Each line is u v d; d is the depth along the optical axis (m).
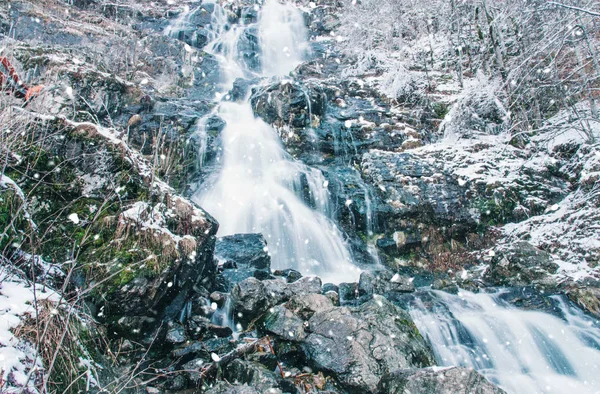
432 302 5.32
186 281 3.86
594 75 9.49
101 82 10.00
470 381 3.00
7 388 1.95
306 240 7.50
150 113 10.41
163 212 3.93
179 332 3.62
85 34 14.80
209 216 4.50
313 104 10.95
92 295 3.22
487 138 10.78
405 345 3.88
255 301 4.30
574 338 4.78
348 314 4.03
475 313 5.18
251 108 11.73
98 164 3.87
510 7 12.14
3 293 2.54
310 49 20.25
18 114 3.56
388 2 16.67
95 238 3.36
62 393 2.32
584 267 6.32
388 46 16.97
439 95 12.60
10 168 3.43
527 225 8.10
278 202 8.70
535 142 10.55
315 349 3.80
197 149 9.67
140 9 20.30
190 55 16.50
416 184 8.88
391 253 8.08
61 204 3.65
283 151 10.32
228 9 23.05
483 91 11.38
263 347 3.91
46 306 2.61
